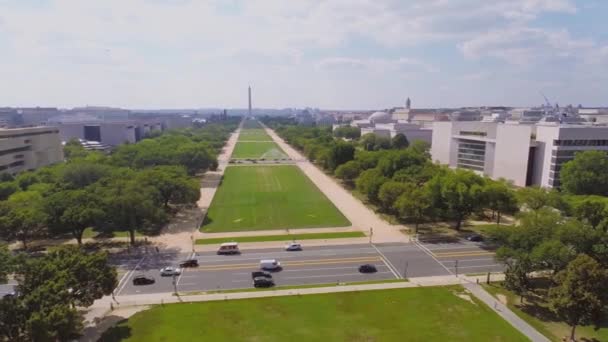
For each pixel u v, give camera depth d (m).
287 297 70.75
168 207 132.12
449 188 109.19
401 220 120.38
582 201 97.88
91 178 139.00
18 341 49.16
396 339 57.69
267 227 113.50
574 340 57.34
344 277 80.38
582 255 56.31
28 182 138.38
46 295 51.03
